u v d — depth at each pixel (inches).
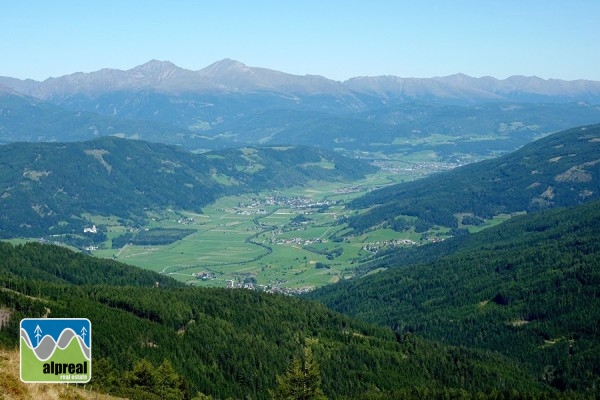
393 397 7071.9
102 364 5132.9
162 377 5157.5
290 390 4475.9
